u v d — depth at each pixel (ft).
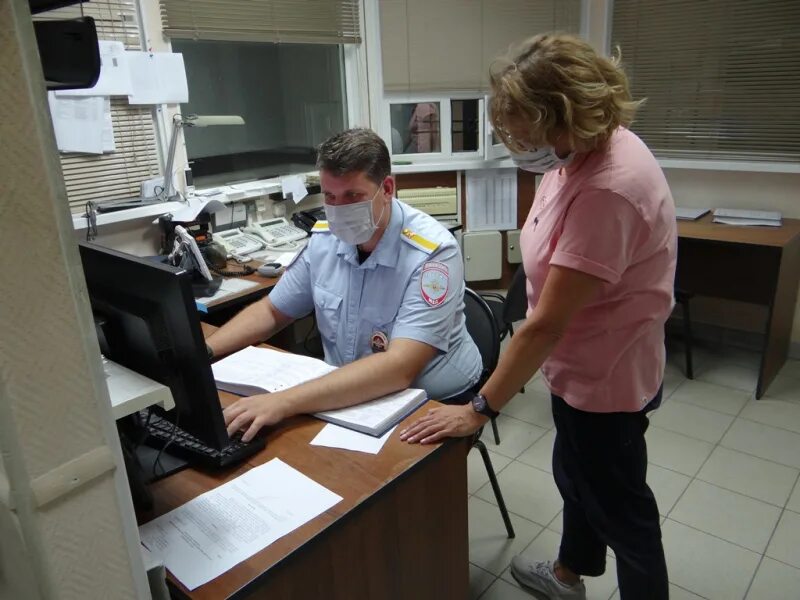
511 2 11.36
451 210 11.82
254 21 9.61
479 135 11.80
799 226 9.61
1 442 1.74
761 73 9.96
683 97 10.82
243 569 2.86
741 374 10.16
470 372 5.13
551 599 5.77
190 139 9.55
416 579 3.96
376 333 5.06
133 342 3.21
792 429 8.52
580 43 3.53
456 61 11.48
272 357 5.13
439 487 3.98
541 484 7.53
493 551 6.47
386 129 11.66
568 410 4.54
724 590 5.86
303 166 11.20
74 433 1.87
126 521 2.08
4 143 1.60
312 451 3.80
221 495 3.41
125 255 3.09
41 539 1.86
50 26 2.22
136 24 8.41
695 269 10.87
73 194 8.13
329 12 10.50
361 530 3.41
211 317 7.64
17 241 1.66
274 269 8.23
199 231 8.71
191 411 3.22
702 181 11.09
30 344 1.73
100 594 2.05
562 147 3.72
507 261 12.39
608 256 3.69
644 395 4.38
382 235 5.02
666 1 10.65
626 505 4.56
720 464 7.79
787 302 9.64
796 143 9.91
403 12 11.07
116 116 8.37
